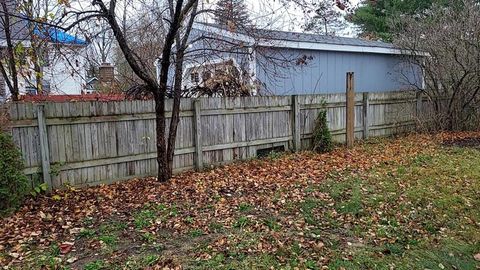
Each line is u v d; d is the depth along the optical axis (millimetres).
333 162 7867
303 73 11398
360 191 5707
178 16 5789
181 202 5301
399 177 6508
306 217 4691
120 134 6492
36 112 5570
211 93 8727
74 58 7520
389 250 3832
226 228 4332
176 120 6648
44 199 5473
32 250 3834
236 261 3525
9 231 4328
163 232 4262
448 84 11945
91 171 6215
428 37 11867
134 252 3754
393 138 11102
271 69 10406
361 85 13039
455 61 11367
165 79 6188
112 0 5590
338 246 3904
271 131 8719
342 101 10148
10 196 4879
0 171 4816
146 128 6789
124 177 6594
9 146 4992
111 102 6340
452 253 3812
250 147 8352
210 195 5621
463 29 11156
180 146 7215
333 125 9984
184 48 6766
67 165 5938
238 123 8086
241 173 7027
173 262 3510
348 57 12562
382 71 13648
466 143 9891
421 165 7395
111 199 5531
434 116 12258
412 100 12078
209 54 7930
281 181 6375
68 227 4441
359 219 4656
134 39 10664
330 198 5422
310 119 9445
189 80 9617
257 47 7762
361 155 8609
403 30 13336
